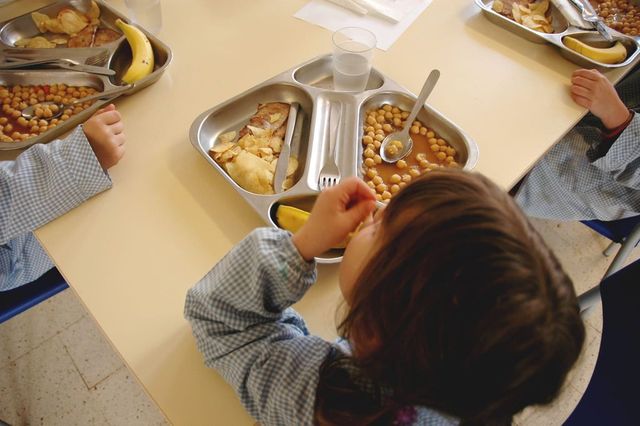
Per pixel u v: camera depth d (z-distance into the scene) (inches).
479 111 35.6
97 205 28.5
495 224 13.6
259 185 29.3
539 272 13.4
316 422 18.4
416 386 15.2
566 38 40.2
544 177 46.0
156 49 37.4
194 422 21.2
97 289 24.9
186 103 34.5
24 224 27.0
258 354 20.9
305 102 34.4
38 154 28.1
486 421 16.1
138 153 31.2
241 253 21.4
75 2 40.4
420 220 14.5
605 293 25.6
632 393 24.5
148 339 23.3
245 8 43.4
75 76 35.2
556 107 36.4
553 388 15.4
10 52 35.9
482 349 13.2
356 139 31.8
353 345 16.8
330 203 21.3
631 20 44.9
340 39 39.6
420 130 34.0
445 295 13.4
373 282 15.0
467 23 43.6
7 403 47.1
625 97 47.0
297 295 21.5
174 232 27.5
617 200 43.1
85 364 49.8
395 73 38.2
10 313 34.1
